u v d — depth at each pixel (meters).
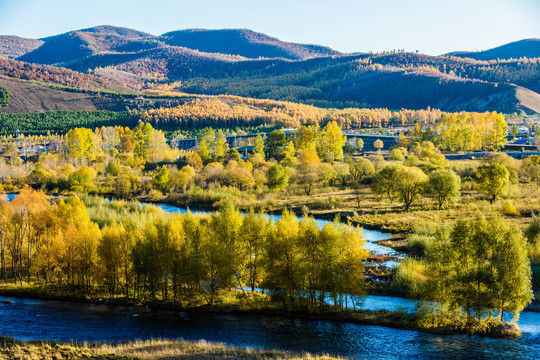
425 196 129.88
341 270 55.12
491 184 111.56
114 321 52.66
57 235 67.69
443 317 50.03
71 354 39.66
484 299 48.22
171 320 53.31
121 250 62.28
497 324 48.88
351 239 55.47
